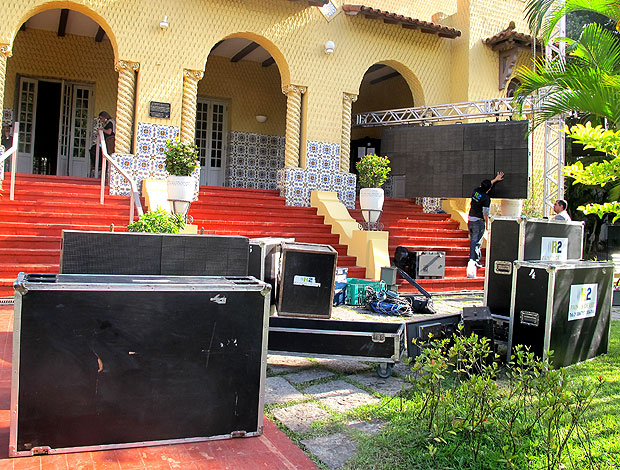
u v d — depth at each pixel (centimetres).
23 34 1316
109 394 314
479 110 1284
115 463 301
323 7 1248
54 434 305
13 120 1312
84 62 1374
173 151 905
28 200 952
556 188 1306
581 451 332
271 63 1566
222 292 338
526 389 377
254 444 339
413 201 1458
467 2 1373
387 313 802
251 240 712
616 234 1880
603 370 534
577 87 682
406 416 387
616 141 624
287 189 1225
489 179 1224
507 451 307
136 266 379
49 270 795
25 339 298
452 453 322
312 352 502
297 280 674
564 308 527
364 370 523
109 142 1250
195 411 333
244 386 345
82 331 309
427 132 1305
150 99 1089
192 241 389
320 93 1252
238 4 1161
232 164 1550
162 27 1083
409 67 1362
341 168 1291
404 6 1485
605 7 779
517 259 578
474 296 1052
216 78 1534
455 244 1251
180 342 329
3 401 395
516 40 1338
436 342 437
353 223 1152
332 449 341
